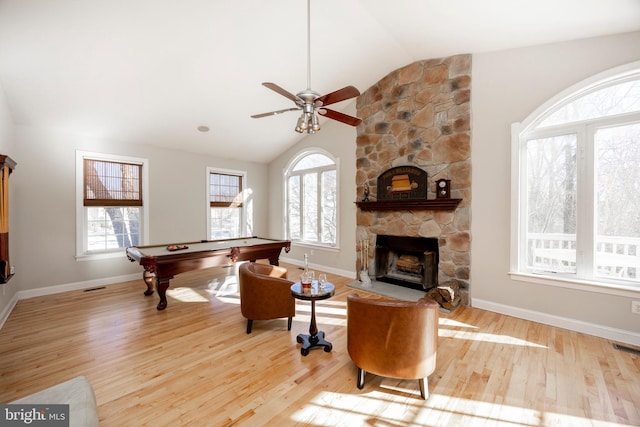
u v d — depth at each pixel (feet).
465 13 9.16
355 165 16.83
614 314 8.98
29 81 11.05
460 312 11.37
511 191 10.89
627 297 8.76
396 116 14.43
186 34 10.20
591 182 9.60
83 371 7.34
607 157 9.37
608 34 9.01
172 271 11.81
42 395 4.39
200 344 8.81
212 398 6.31
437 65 12.84
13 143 12.74
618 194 9.20
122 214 16.60
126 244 16.74
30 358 7.94
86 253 15.25
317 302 12.81
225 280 16.37
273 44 11.41
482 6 8.62
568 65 9.75
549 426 5.50
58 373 7.24
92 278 15.30
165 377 7.09
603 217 9.46
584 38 9.44
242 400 6.26
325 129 18.63
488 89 11.52
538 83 10.36
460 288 12.22
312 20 10.41
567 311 9.82
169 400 6.24
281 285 9.54
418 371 6.19
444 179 12.47
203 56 11.43
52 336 9.31
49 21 8.77
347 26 10.81
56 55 10.11
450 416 5.81
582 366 7.50
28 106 12.32
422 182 13.12
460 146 12.10
